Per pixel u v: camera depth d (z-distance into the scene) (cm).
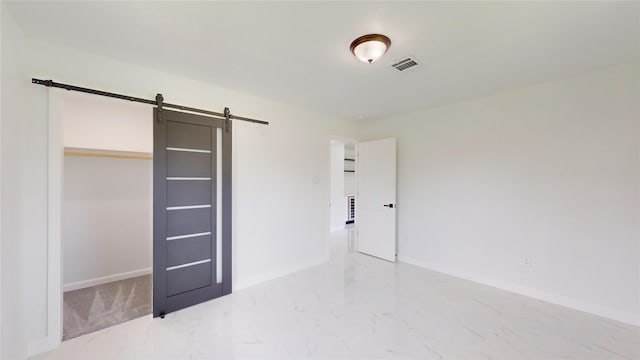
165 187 262
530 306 279
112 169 351
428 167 397
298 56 230
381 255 447
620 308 250
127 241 361
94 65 229
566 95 278
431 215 394
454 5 162
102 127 330
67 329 235
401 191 432
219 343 217
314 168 409
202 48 218
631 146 246
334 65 248
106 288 325
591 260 266
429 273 378
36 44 204
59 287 212
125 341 218
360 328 238
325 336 227
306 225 400
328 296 304
